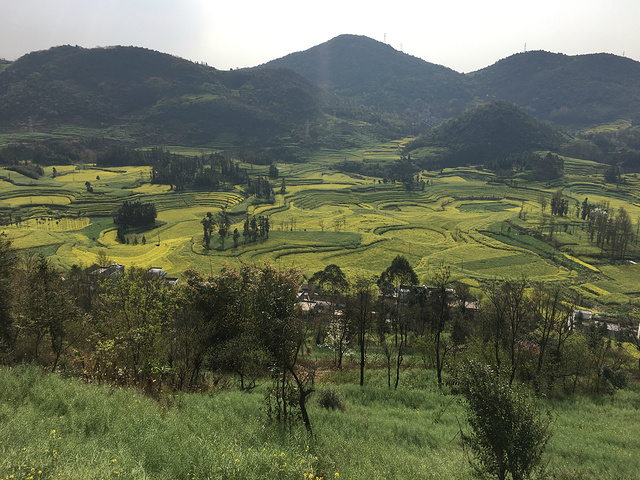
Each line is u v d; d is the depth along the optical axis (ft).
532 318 181.57
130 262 430.20
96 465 37.35
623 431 96.58
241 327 98.07
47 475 34.91
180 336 101.40
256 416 71.41
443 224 630.33
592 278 431.43
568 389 139.44
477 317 214.48
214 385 104.73
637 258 490.90
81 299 180.65
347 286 285.02
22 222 574.15
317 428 70.38
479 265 457.27
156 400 77.20
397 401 112.27
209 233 537.24
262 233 541.34
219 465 41.81
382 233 586.45
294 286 75.36
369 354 181.78
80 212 643.04
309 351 179.52
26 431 43.37
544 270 447.83
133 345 92.02
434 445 74.08
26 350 100.01
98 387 71.97
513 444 42.06
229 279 106.73
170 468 41.50
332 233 565.94
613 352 218.79
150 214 591.78
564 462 70.13
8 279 105.29
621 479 63.05
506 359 133.28
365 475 50.37
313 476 44.57
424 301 258.37
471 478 52.54
